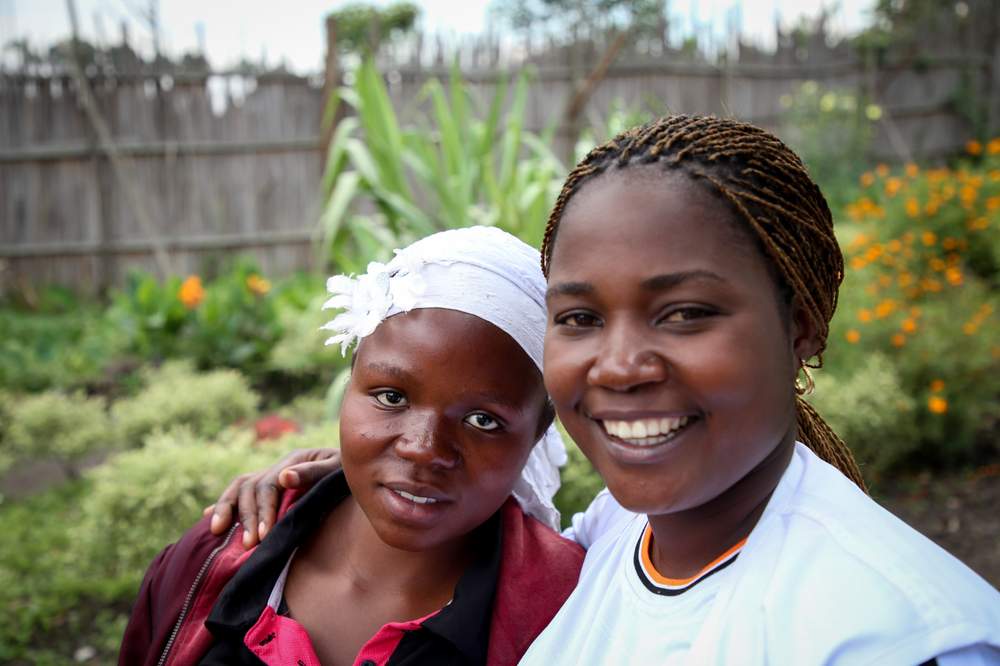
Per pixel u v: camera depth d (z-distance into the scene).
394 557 1.09
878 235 5.37
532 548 1.12
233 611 1.08
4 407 4.60
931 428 3.88
